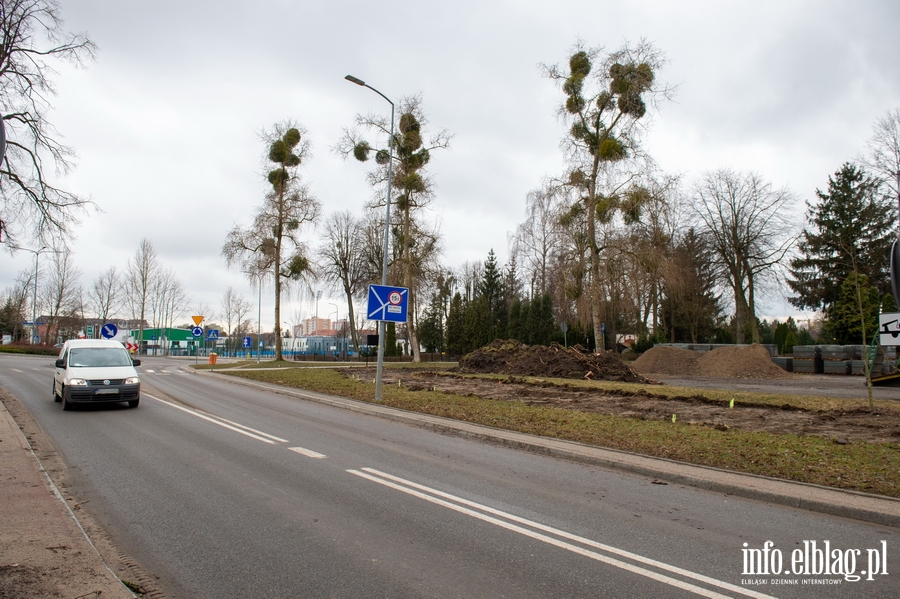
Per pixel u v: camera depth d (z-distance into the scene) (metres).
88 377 13.82
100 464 8.13
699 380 25.83
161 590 4.10
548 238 43.84
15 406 14.44
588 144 30.81
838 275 42.44
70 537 4.94
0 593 3.76
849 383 23.59
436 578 4.36
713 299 50.78
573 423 12.15
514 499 6.71
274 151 37.50
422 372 27.86
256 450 9.29
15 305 66.31
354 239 56.28
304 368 32.88
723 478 7.66
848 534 5.73
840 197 43.28
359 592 4.09
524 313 52.41
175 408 14.62
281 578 4.33
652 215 28.72
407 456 9.17
